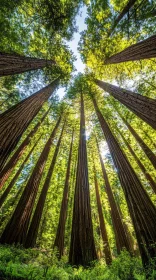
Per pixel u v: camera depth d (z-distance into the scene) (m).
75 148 12.91
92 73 8.05
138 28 6.46
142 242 4.83
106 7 6.72
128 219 11.23
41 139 12.39
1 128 4.80
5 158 4.48
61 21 6.47
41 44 7.31
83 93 9.38
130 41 6.84
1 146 4.45
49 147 9.82
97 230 13.73
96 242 10.83
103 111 10.60
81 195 6.98
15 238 6.57
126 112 10.09
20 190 10.59
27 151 11.79
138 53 5.95
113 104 10.26
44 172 12.24
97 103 10.60
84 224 6.34
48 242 11.24
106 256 9.68
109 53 7.11
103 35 6.91
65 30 6.83
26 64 6.17
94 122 11.66
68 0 6.22
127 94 6.67
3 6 6.03
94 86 8.54
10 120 5.18
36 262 4.56
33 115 6.19
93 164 12.26
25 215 7.18
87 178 7.63
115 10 6.80
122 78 8.50
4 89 8.72
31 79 8.23
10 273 2.93
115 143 7.51
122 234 8.82
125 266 4.29
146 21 6.25
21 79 8.30
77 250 5.86
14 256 4.24
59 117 11.74
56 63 7.45
